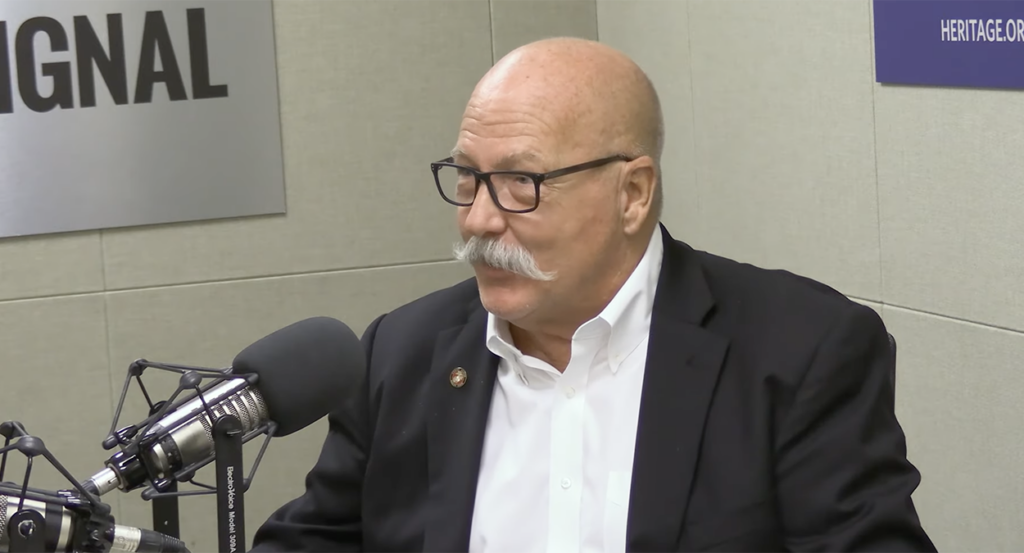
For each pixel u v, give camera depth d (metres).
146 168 3.57
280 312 3.72
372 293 3.78
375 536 1.72
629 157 1.59
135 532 1.29
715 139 3.24
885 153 2.55
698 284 1.69
